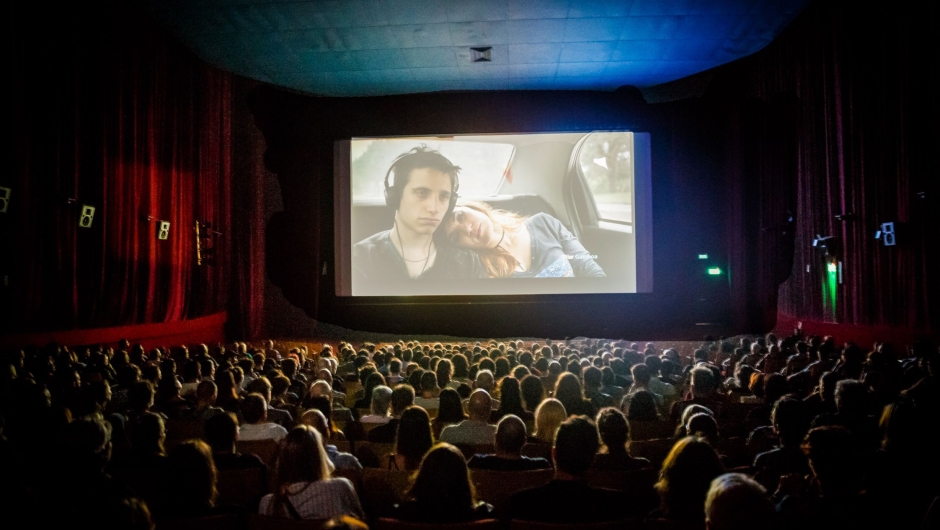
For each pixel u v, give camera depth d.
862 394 4.15
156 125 13.06
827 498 2.76
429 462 2.82
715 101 16.25
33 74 9.59
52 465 3.35
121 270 11.97
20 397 4.29
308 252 16.86
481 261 15.77
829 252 12.23
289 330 18.56
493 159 15.92
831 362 6.91
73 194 10.54
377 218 16.11
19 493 2.61
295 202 16.84
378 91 17.16
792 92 14.00
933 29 9.11
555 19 12.74
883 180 10.63
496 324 16.09
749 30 13.48
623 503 2.98
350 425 5.27
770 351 9.13
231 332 16.88
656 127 15.84
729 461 4.03
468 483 2.83
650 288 15.77
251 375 7.43
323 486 3.06
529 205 15.81
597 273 15.74
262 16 12.56
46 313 10.18
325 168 16.30
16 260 9.45
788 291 14.81
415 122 16.03
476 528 2.65
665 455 4.39
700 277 16.58
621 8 12.30
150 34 12.70
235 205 16.95
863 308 11.41
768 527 1.91
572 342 13.59
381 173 16.12
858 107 11.31
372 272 16.05
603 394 6.41
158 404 5.59
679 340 15.34
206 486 2.91
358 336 18.23
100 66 11.12
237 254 16.94
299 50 14.38
